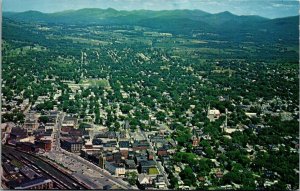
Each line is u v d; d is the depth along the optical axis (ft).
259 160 585.22
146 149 622.95
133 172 557.74
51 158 585.63
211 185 534.37
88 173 549.54
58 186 513.04
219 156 604.08
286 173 562.25
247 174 551.59
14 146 612.29
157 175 546.67
